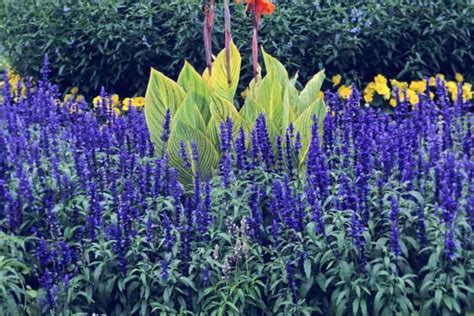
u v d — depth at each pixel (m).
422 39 8.51
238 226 4.97
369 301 4.50
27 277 4.78
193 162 5.39
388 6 8.50
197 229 4.79
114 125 5.67
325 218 4.66
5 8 9.08
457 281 4.40
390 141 5.04
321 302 4.65
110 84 8.77
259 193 4.98
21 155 5.16
